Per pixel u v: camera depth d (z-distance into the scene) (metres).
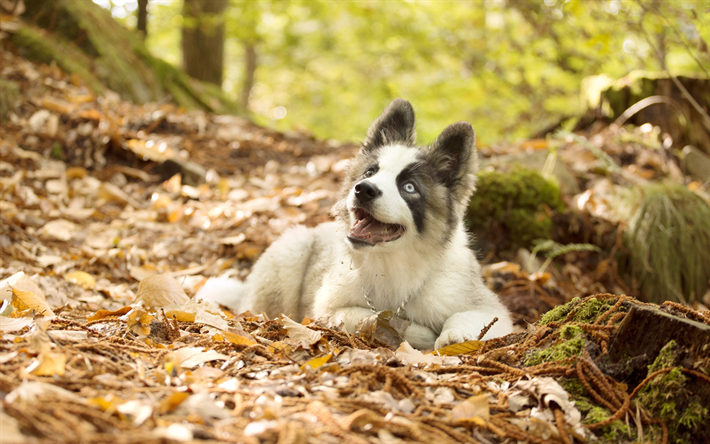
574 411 2.63
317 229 5.22
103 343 2.89
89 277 5.21
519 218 6.66
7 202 6.34
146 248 6.22
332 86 22.92
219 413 2.22
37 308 3.68
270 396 2.45
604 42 7.48
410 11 16.75
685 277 6.59
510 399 2.72
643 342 2.82
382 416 2.39
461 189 4.37
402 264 4.11
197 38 14.35
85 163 7.65
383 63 20.31
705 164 8.37
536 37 13.13
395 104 4.64
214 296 5.25
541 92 14.36
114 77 10.60
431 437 2.28
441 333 3.82
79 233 6.25
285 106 25.45
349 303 4.18
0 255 5.37
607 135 9.38
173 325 3.49
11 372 2.43
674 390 2.64
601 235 6.83
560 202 6.97
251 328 3.77
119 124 8.27
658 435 2.61
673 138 9.12
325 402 2.43
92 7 11.66
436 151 4.34
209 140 9.04
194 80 13.70
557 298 5.96
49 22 10.62
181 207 6.94
